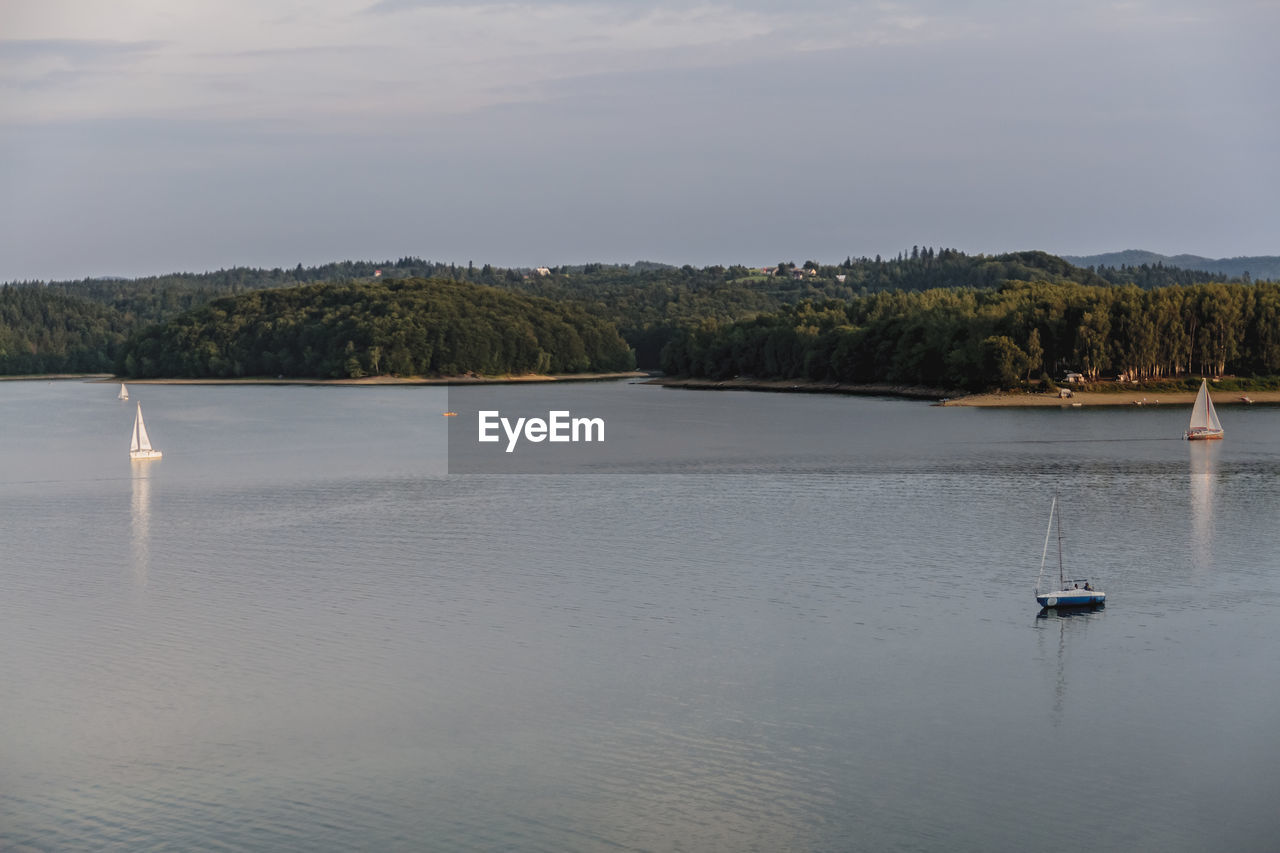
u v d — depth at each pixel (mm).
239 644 67875
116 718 56969
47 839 45812
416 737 54531
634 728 55344
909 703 58312
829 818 46906
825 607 74688
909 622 71500
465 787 49656
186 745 53906
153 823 46969
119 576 85188
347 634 69562
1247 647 66875
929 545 93438
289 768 51500
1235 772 50719
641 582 81375
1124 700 58656
